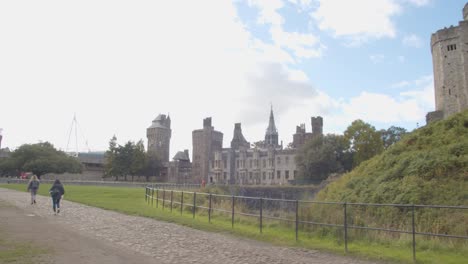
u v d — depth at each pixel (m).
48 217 19.50
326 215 17.25
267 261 10.86
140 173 118.19
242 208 23.05
